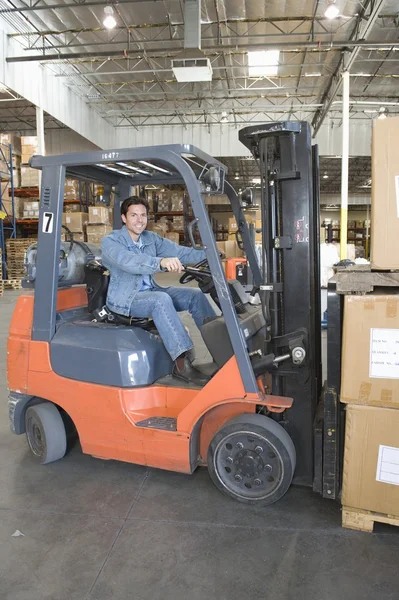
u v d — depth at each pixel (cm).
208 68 866
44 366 276
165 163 243
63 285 300
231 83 1412
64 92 1349
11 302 1035
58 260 271
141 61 1240
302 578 185
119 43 1045
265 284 239
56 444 286
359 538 211
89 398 261
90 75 1338
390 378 198
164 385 258
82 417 265
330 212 2988
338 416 222
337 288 202
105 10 878
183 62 855
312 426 244
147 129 1794
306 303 239
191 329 706
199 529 219
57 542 211
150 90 1469
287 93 1505
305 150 228
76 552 204
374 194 189
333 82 1358
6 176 1228
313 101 1586
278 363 243
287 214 236
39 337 278
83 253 306
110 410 255
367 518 213
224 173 255
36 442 293
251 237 305
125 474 274
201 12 953
